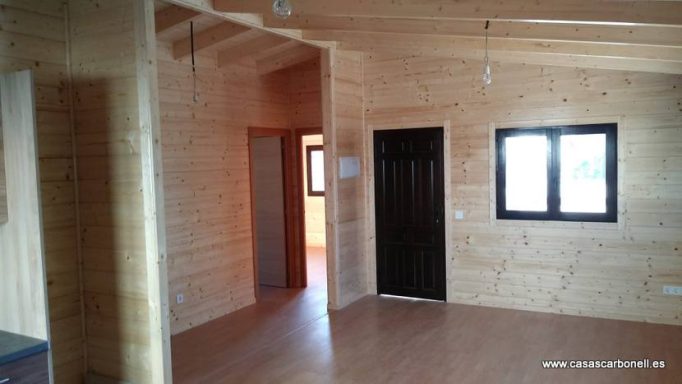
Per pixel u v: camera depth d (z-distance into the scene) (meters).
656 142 5.40
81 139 4.05
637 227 5.52
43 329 3.06
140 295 3.90
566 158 5.84
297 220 7.61
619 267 5.63
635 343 4.95
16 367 2.70
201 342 5.30
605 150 5.65
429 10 3.93
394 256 6.90
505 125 6.11
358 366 4.57
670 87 5.31
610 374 4.28
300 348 5.07
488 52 5.70
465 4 3.83
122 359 4.02
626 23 3.40
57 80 3.97
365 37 5.56
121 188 3.92
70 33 4.02
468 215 6.39
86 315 4.14
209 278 6.05
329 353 4.91
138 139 3.81
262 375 4.44
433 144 6.54
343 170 6.44
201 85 5.93
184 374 4.49
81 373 4.16
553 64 5.52
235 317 6.17
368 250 7.03
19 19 3.73
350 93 6.60
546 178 5.95
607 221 5.67
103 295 4.06
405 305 6.49
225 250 6.31
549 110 5.88
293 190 7.59
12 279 3.20
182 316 5.67
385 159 6.84
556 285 5.95
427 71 6.51
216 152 6.16
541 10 3.61
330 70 6.16
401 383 4.20
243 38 5.87
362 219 6.95
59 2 3.98
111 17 3.84
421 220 6.68
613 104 5.56
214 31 5.46
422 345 5.05
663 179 5.39
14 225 3.16
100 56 3.91
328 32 5.69
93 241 4.07
